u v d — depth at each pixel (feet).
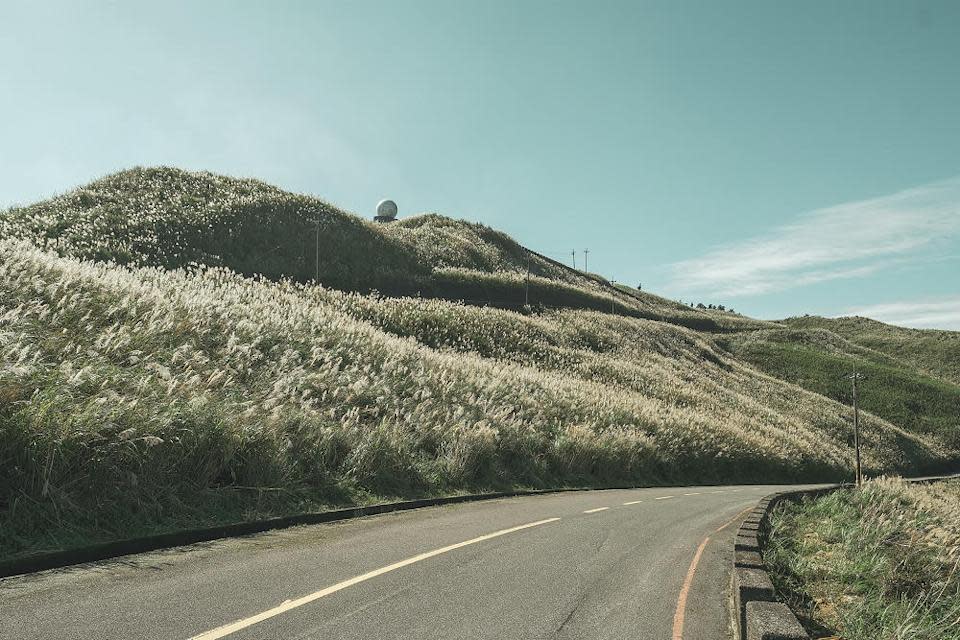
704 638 18.15
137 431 30.01
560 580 23.82
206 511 31.32
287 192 273.54
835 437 230.27
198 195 231.91
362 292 211.41
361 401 57.77
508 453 65.57
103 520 26.48
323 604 19.15
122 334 41.86
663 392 171.73
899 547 40.09
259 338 58.70
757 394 254.88
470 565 25.44
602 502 53.01
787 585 26.61
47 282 52.80
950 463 271.28
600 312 306.55
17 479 25.09
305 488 38.96
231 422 35.86
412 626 17.49
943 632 24.47
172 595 19.52
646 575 25.46
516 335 173.17
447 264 287.48
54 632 15.80
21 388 28.78
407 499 45.21
